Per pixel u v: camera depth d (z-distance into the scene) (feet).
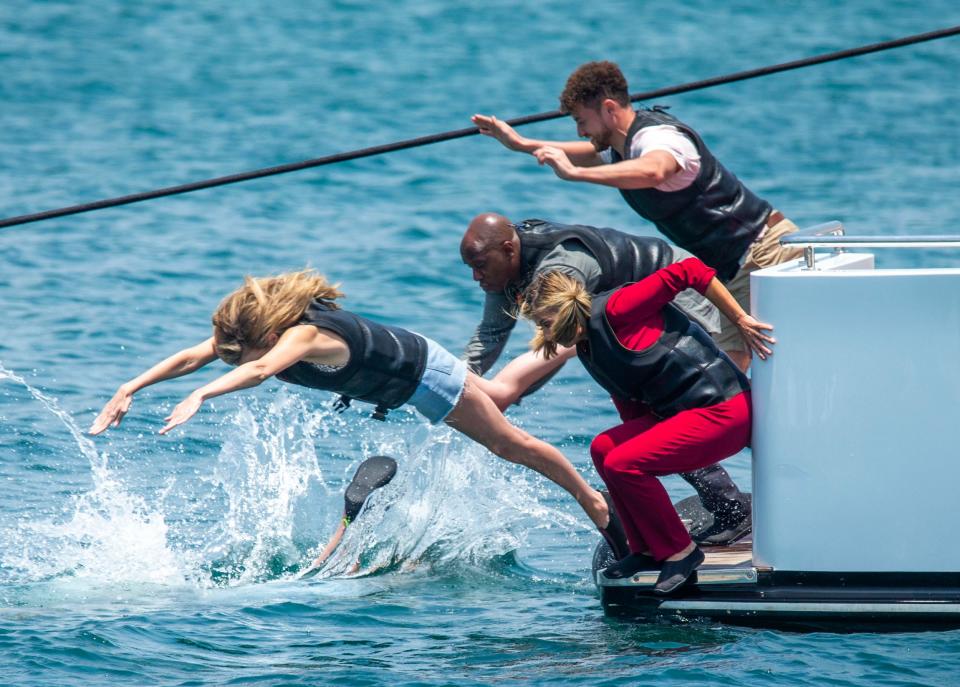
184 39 333.42
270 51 317.63
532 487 83.56
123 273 136.36
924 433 56.39
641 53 311.68
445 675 54.34
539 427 94.94
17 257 142.10
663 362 59.57
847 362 56.49
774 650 55.57
